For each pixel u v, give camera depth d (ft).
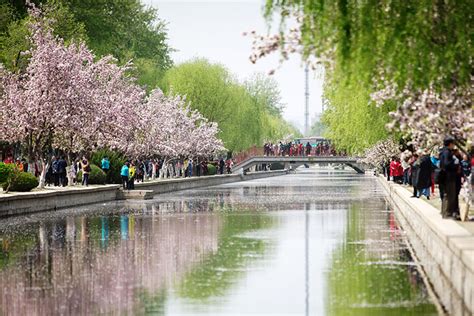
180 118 362.94
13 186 183.11
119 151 276.82
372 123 224.33
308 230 126.82
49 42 212.84
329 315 60.23
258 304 64.49
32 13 222.69
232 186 348.59
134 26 445.37
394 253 97.04
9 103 213.05
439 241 86.22
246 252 98.37
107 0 382.22
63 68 208.74
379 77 76.59
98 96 232.32
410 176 219.41
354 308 62.80
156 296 68.13
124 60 396.57
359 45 68.13
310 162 523.70
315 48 70.03
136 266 86.22
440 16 70.38
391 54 69.10
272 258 92.48
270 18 70.74
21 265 87.81
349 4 68.74
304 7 68.80
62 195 190.80
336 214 162.81
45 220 150.92
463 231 83.76
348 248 102.32
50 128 212.23
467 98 90.89
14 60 277.03
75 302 65.62
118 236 119.03
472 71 78.59
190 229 130.00
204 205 199.52
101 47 363.97
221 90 428.97
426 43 69.36
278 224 138.51
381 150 299.99
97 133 230.48
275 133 652.07
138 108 282.36
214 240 112.37
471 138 100.89
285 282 75.15
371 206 189.47
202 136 380.17
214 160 495.41
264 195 253.65
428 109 96.68
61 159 230.89
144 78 416.26
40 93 209.56
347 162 527.40
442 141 112.47
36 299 67.10
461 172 108.88
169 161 353.92
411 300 65.98
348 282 75.25
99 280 76.74
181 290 71.00
